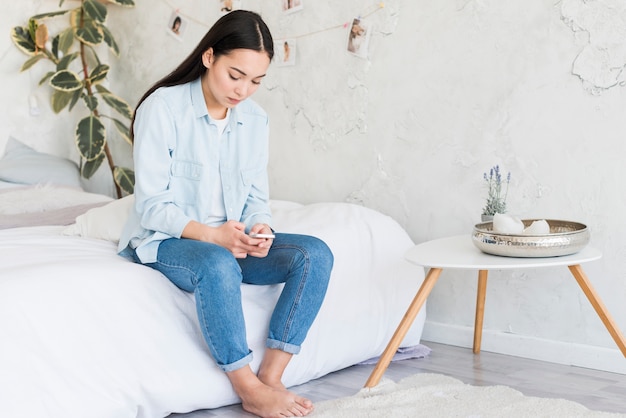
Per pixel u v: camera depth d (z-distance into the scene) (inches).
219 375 70.8
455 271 98.0
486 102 93.2
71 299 62.7
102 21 130.7
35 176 124.0
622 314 84.5
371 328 87.7
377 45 102.9
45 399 59.0
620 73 82.5
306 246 73.4
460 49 94.8
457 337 97.8
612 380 81.3
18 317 59.1
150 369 66.2
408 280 93.7
